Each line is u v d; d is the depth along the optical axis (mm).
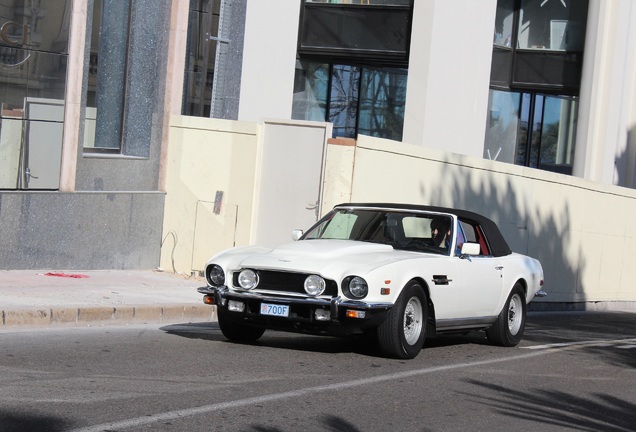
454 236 13797
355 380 10805
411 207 14273
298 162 20375
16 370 9977
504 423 9219
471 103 28062
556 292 26688
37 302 14391
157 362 11133
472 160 23188
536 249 25719
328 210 19984
